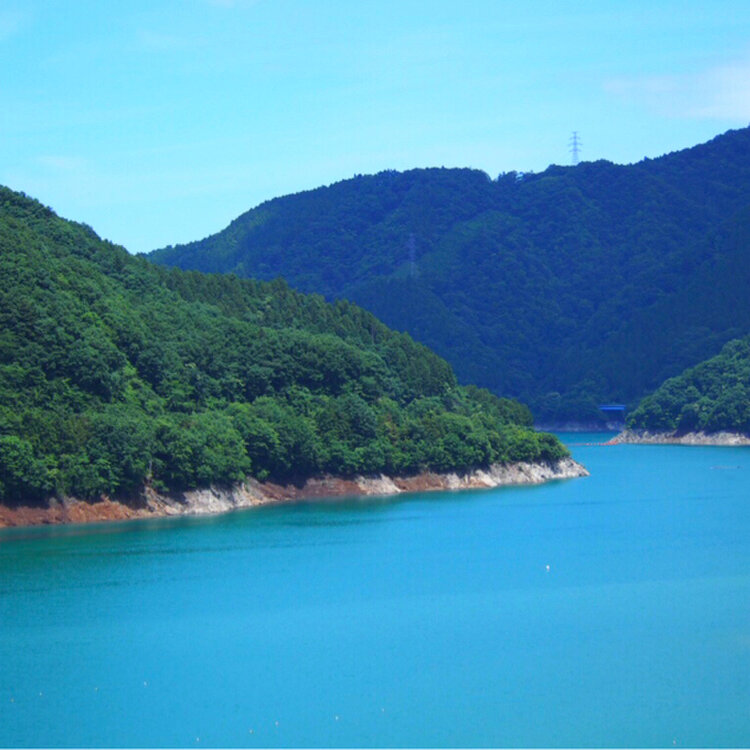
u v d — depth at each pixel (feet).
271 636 468.75
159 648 449.89
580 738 364.58
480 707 388.57
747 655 445.78
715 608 519.60
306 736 364.58
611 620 497.05
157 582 564.71
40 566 594.24
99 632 472.44
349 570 605.31
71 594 535.60
